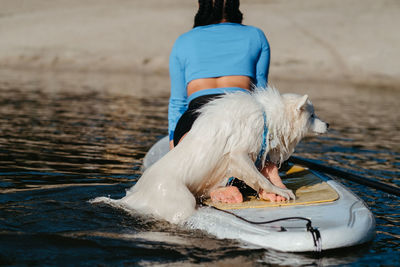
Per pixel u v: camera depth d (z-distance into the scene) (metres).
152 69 25.09
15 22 32.94
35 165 5.95
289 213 3.88
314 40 27.25
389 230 4.06
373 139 9.48
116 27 30.89
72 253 3.27
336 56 24.98
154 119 10.89
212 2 4.86
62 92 15.73
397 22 30.09
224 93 4.41
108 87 18.06
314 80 22.36
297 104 4.32
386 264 3.29
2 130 8.54
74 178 5.36
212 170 4.12
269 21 31.06
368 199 5.12
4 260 3.12
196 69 4.57
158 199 3.96
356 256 3.43
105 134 8.67
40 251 3.28
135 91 17.09
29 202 4.31
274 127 4.26
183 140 4.18
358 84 21.88
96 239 3.51
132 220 3.93
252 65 4.66
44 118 10.29
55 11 36.69
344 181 6.01
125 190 4.91
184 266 3.13
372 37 27.56
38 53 26.66
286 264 3.23
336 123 11.58
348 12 33.22
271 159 4.53
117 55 26.33
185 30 30.31
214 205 4.08
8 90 15.62
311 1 38.00
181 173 4.03
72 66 25.06
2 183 5.00
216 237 3.64
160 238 3.59
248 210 3.96
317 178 5.04
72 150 7.05
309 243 3.44
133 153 7.04
